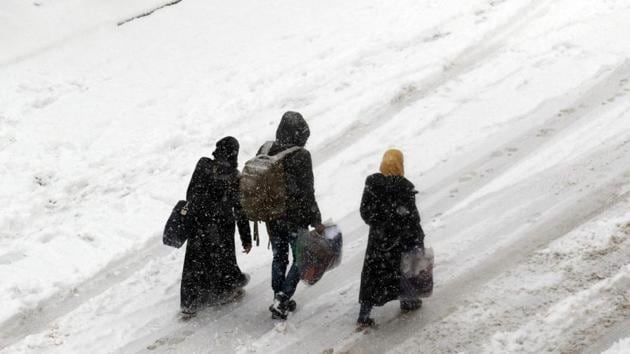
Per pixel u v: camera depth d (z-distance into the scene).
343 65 18.16
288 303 10.48
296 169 9.96
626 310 9.27
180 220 10.56
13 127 18.06
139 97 18.88
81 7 23.91
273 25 21.25
